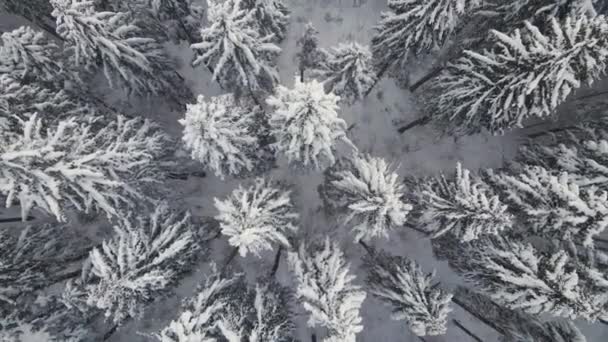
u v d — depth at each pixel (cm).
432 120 1998
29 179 1179
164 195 1900
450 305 2055
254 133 1511
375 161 1405
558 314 1350
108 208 1375
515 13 1509
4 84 1351
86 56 1466
